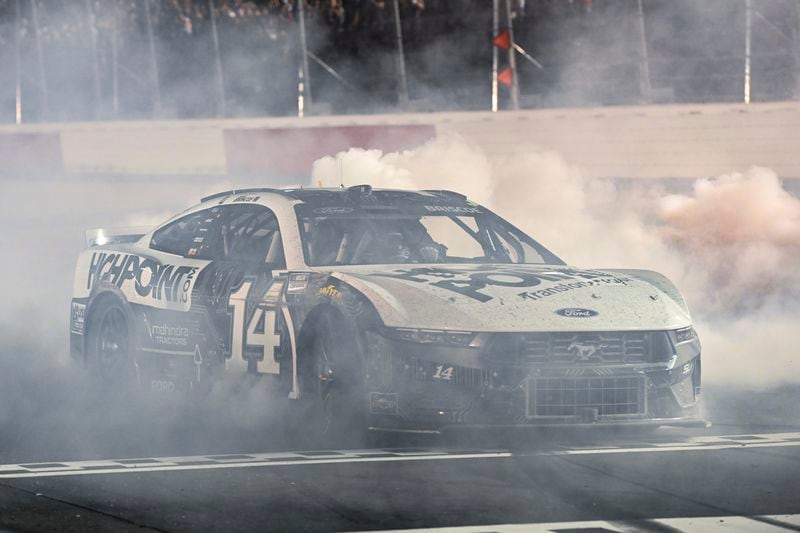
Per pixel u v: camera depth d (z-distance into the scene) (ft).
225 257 72.84
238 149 233.76
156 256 77.46
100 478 54.80
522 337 59.11
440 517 47.39
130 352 77.41
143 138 249.55
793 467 56.49
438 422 59.06
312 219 70.54
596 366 59.82
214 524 46.52
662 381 60.90
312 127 221.25
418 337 59.67
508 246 73.77
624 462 57.67
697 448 61.11
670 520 46.88
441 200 76.28
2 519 47.29
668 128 198.70
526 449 60.95
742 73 313.73
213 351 71.31
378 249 69.56
